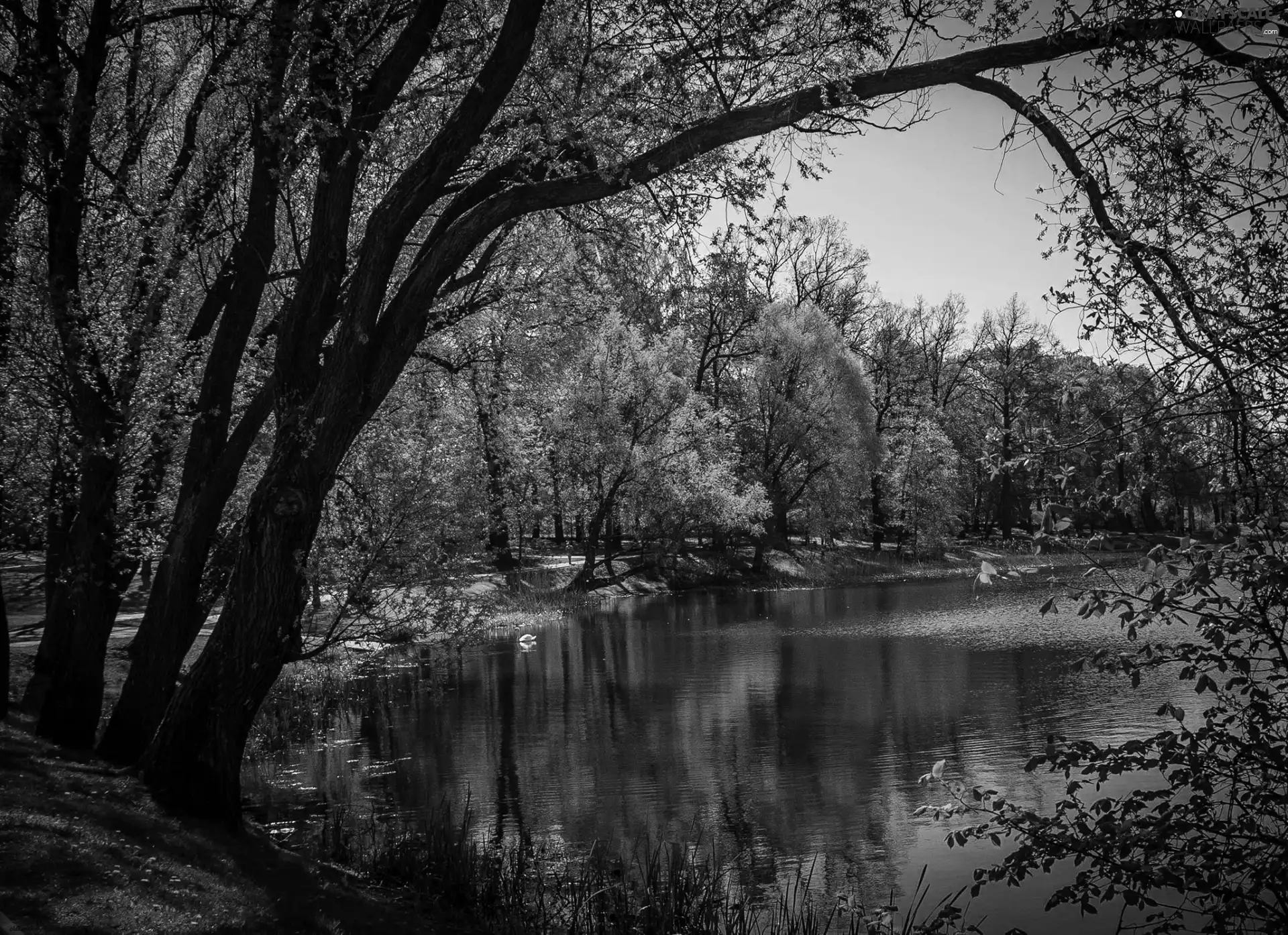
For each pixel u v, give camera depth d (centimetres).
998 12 768
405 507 1471
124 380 1170
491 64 891
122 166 1320
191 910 671
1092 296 551
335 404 913
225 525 1412
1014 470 583
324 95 865
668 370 4659
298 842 1126
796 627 3369
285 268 1518
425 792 1414
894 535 6712
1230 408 512
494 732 1819
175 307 1392
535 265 1734
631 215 1086
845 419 5188
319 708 2017
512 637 3181
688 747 1705
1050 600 563
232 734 927
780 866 1139
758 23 880
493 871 1026
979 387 5912
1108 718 1842
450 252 915
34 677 1403
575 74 994
